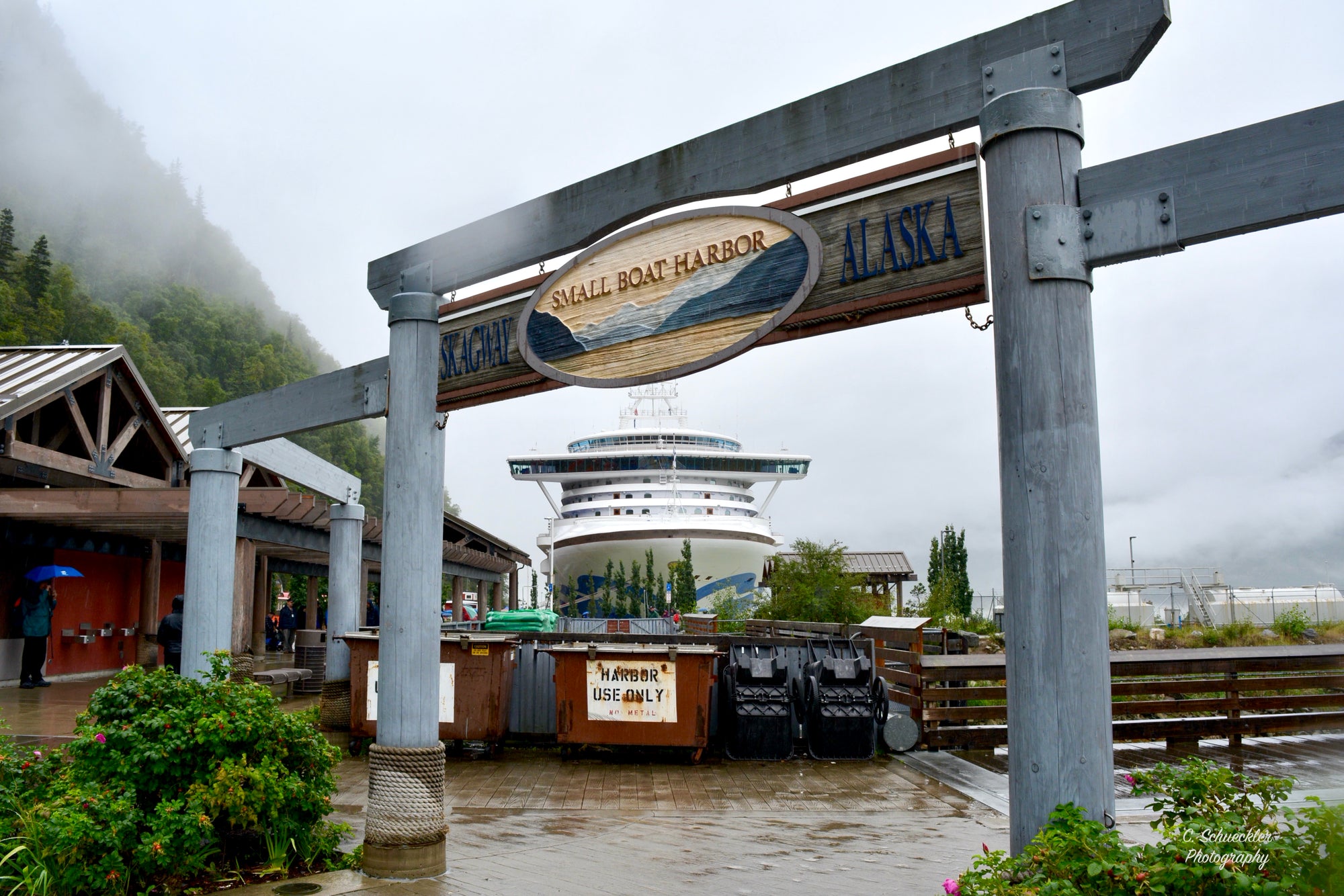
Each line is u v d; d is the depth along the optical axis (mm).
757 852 6070
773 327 4203
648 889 5172
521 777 8852
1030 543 3385
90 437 16047
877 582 45062
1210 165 3270
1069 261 3430
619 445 70875
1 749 5504
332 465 11195
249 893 4949
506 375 5457
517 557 34906
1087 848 3016
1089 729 3285
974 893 3197
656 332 4680
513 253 5441
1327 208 3051
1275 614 21203
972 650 13836
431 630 5477
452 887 5113
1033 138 3484
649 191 4840
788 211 4246
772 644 10914
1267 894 2701
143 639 17359
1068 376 3402
